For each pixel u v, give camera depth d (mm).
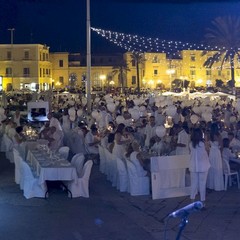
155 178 10242
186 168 10727
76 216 8898
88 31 24047
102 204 9828
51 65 83875
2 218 8766
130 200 10188
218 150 10977
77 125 18500
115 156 11648
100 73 84125
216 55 58594
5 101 33469
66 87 79375
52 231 7957
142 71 83062
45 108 24766
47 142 14625
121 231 7973
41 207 9555
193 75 82188
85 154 15500
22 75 77500
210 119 18250
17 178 11891
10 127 16922
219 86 72938
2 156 16641
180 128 13609
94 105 28766
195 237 7629
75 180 10344
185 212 3992
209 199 10133
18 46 77500
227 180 11133
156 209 9430
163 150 12586
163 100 26766
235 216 8836
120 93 54000
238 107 21844
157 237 7664
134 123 18703
